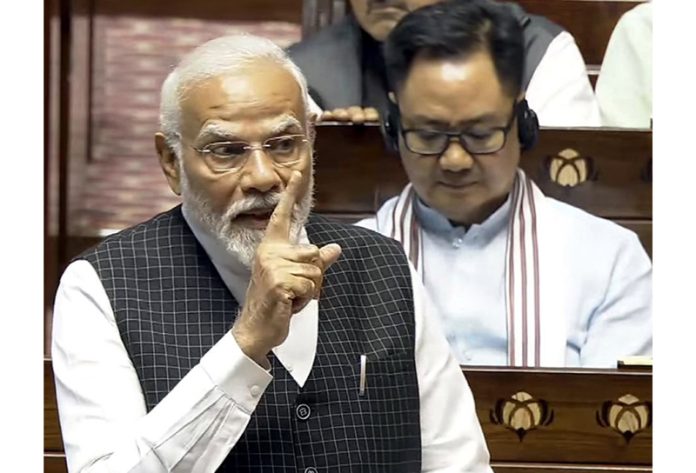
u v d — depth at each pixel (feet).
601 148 28.07
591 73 28.27
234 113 17.70
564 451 27.02
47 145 28.30
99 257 19.25
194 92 17.97
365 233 20.57
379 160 28.09
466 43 27.55
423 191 27.84
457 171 27.68
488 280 27.63
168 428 17.01
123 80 29.17
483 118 27.58
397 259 20.26
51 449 26.68
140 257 19.26
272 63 18.10
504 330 27.50
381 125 28.09
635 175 27.96
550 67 27.99
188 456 17.06
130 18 29.14
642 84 28.12
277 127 17.75
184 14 29.17
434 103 27.61
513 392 27.04
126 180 29.12
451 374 20.20
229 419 17.12
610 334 27.50
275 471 18.34
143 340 18.53
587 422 27.04
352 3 28.25
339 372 18.95
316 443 18.58
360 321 19.48
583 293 27.58
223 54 18.07
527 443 27.04
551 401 27.04
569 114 28.02
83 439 17.89
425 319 20.11
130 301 18.81
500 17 27.71
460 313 27.55
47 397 26.76
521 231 27.73
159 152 19.07
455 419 20.01
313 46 28.45
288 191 17.12
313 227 20.38
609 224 27.89
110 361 18.38
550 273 27.63
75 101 28.86
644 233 27.91
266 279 16.75
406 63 27.73
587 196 28.04
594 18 28.25
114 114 29.12
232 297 19.12
